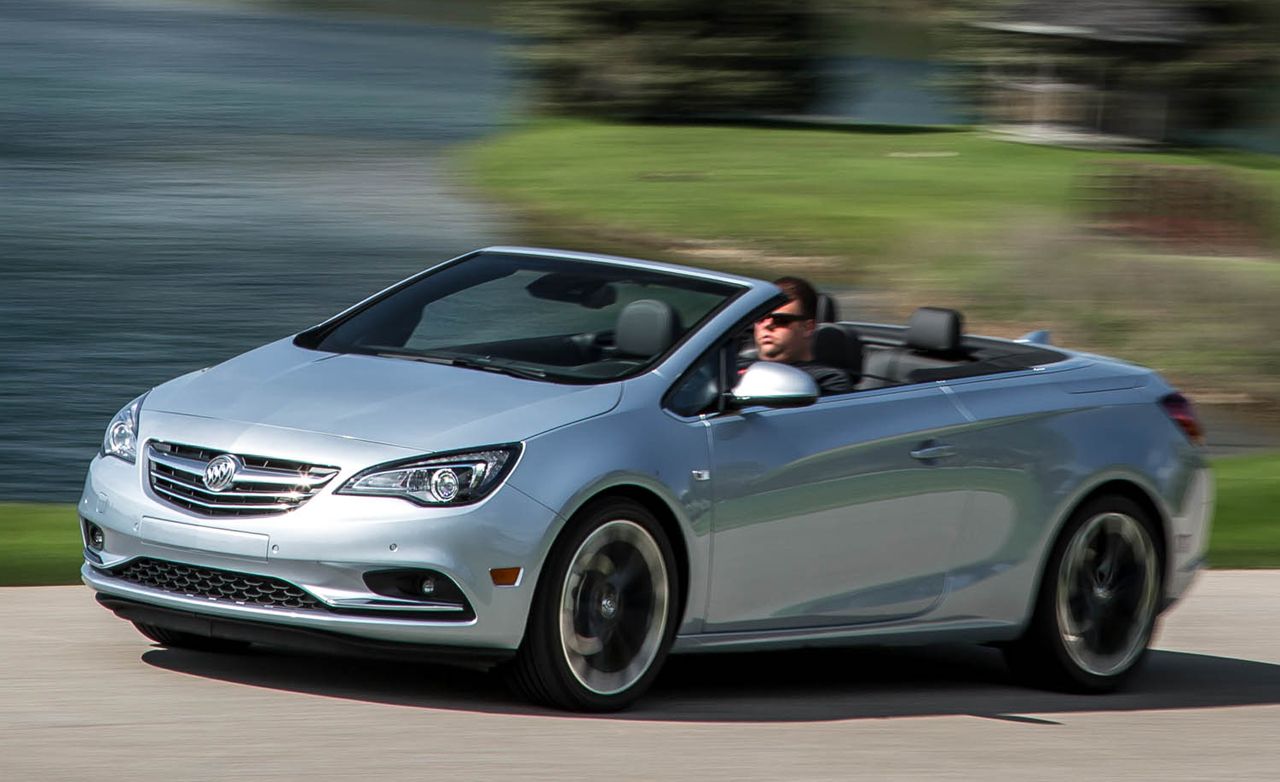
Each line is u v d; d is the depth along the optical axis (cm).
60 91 12506
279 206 8050
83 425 3497
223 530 1456
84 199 7931
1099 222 7075
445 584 1440
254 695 1520
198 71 14750
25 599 1912
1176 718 1731
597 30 11869
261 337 4962
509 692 1580
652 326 1622
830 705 1672
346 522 1432
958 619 1752
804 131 11494
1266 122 11544
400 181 9069
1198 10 11369
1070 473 1805
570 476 1471
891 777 1382
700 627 1580
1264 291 5962
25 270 5909
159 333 4881
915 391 1738
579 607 1494
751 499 1583
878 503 1675
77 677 1559
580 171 9400
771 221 7894
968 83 11919
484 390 1550
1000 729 1612
